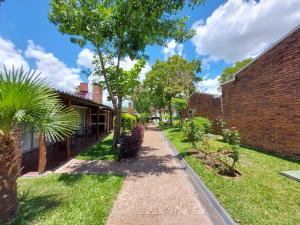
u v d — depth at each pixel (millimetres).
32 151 10227
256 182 4930
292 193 4266
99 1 8336
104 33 8078
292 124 7340
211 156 7480
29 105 3211
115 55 10203
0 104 2947
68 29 8234
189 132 9211
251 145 10023
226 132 7543
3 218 3174
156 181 5656
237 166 6277
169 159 8555
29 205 3963
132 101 38031
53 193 4598
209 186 4828
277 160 7043
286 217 3322
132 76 12719
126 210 3912
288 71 7551
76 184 5207
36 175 6031
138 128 12516
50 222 3355
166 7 7703
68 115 3955
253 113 9867
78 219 3465
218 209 3842
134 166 7305
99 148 10914
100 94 21672
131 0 7336
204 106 17750
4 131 3166
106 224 3408
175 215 3725
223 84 13156
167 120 39000
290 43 7461
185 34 8906
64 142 11086
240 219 3311
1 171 3121
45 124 3549
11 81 3033
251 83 10062
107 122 20172
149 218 3613
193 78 26297
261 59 9242
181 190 4969
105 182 5379
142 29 7992
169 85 24844
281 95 7938
